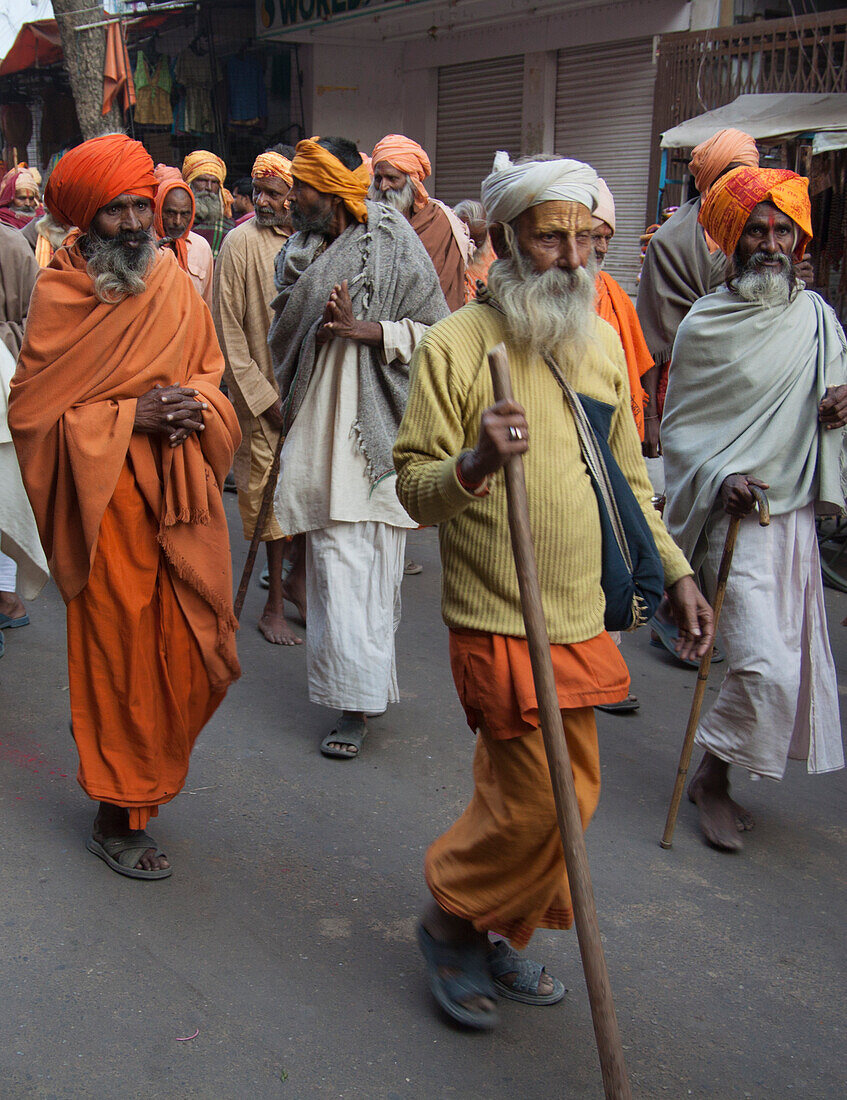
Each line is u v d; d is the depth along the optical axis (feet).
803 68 25.89
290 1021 8.63
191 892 10.33
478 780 8.52
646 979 9.37
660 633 17.08
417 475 7.88
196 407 9.93
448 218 19.94
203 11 43.29
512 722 7.88
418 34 38.29
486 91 36.78
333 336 12.93
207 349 10.75
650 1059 8.42
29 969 9.11
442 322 8.24
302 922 9.94
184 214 18.15
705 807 11.91
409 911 10.19
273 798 12.20
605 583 8.23
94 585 9.92
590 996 6.72
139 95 43.93
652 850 11.48
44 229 25.31
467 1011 8.54
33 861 10.74
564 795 6.79
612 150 32.07
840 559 21.71
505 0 33.63
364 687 13.00
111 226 9.84
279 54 43.75
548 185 7.68
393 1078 8.09
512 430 6.86
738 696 11.35
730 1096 8.10
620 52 31.24
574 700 7.91
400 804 12.19
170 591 10.27
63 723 13.87
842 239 22.54
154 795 10.39
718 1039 8.68
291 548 17.52
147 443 10.05
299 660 16.28
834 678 11.80
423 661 16.55
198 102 44.21
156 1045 8.30
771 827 12.11
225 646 10.60
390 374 13.28
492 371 6.91
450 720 14.49
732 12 27.91
